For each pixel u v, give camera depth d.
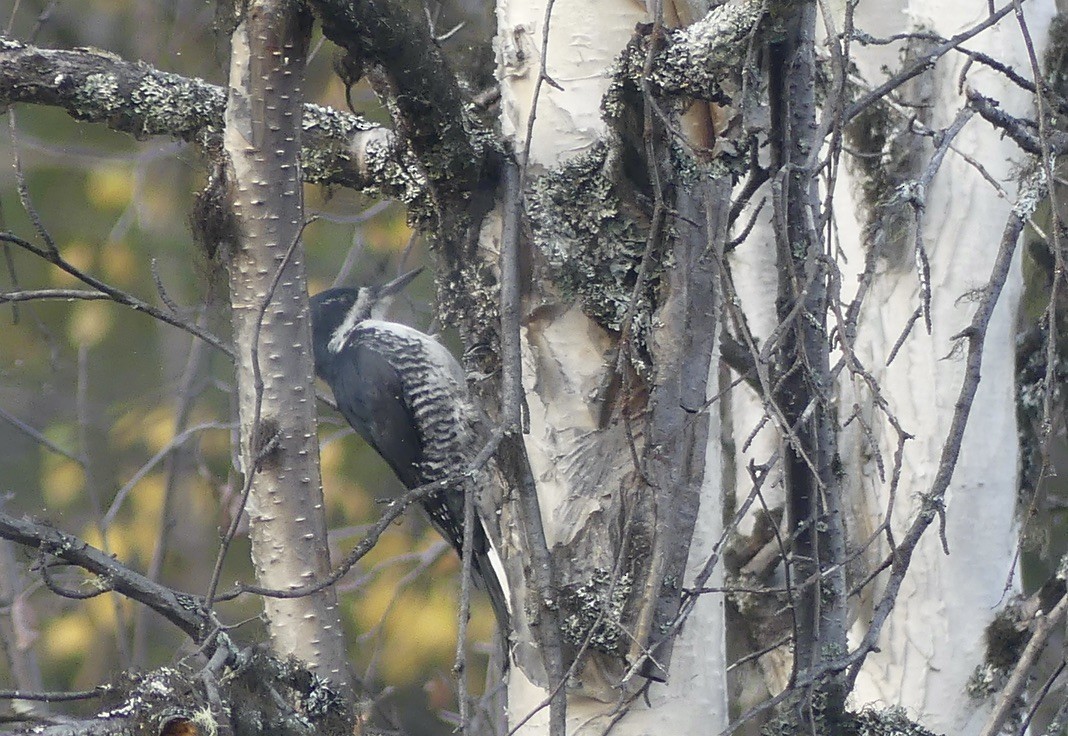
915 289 8.61
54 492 13.80
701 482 6.68
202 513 13.77
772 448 9.89
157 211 14.97
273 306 6.49
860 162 8.75
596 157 6.83
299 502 6.51
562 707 5.54
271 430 6.46
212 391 14.22
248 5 6.38
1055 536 11.25
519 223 6.58
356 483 14.35
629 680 6.52
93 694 5.71
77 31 14.00
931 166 6.13
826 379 6.33
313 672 6.47
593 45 6.96
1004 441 8.59
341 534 13.46
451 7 9.01
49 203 15.26
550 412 6.78
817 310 6.55
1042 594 8.56
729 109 6.54
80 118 7.65
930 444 8.57
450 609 13.65
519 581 6.87
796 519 7.23
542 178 6.86
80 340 14.52
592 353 6.77
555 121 6.93
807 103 6.62
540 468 6.79
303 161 7.77
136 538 13.55
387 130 7.75
